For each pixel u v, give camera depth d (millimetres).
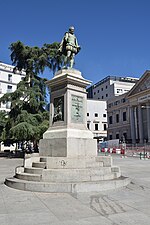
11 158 31500
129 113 67312
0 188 7711
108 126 76812
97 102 87312
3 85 60688
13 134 27859
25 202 5887
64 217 4719
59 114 10219
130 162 22516
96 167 8766
